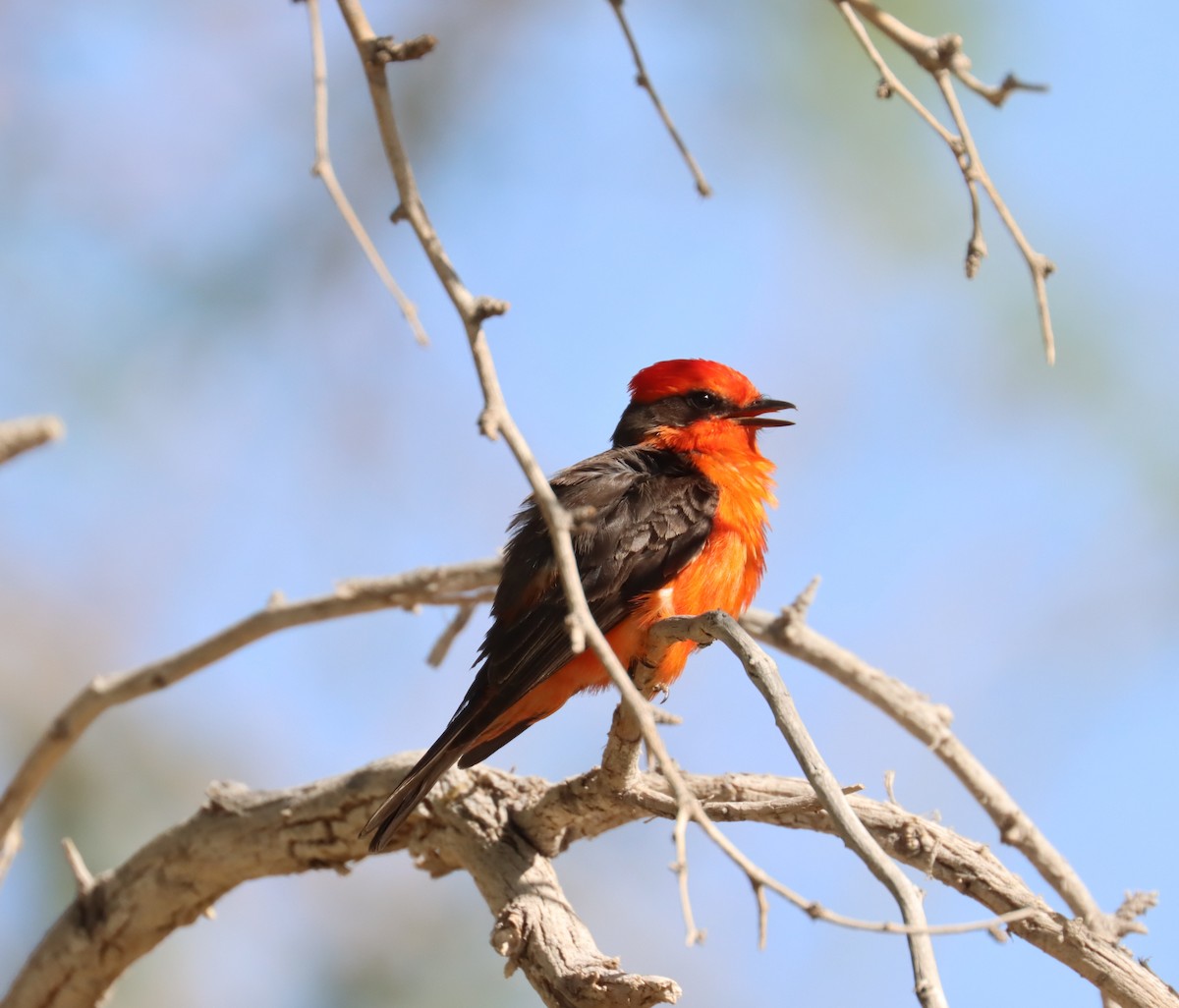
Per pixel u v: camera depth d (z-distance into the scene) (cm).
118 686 1167
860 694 1141
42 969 1140
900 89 786
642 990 845
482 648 1156
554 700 1152
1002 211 762
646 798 941
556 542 711
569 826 1011
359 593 1187
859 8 802
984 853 916
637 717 675
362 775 1065
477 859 994
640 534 1161
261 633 1180
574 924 934
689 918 619
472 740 1036
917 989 654
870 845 694
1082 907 1060
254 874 1101
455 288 762
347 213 790
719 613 820
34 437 561
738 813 923
